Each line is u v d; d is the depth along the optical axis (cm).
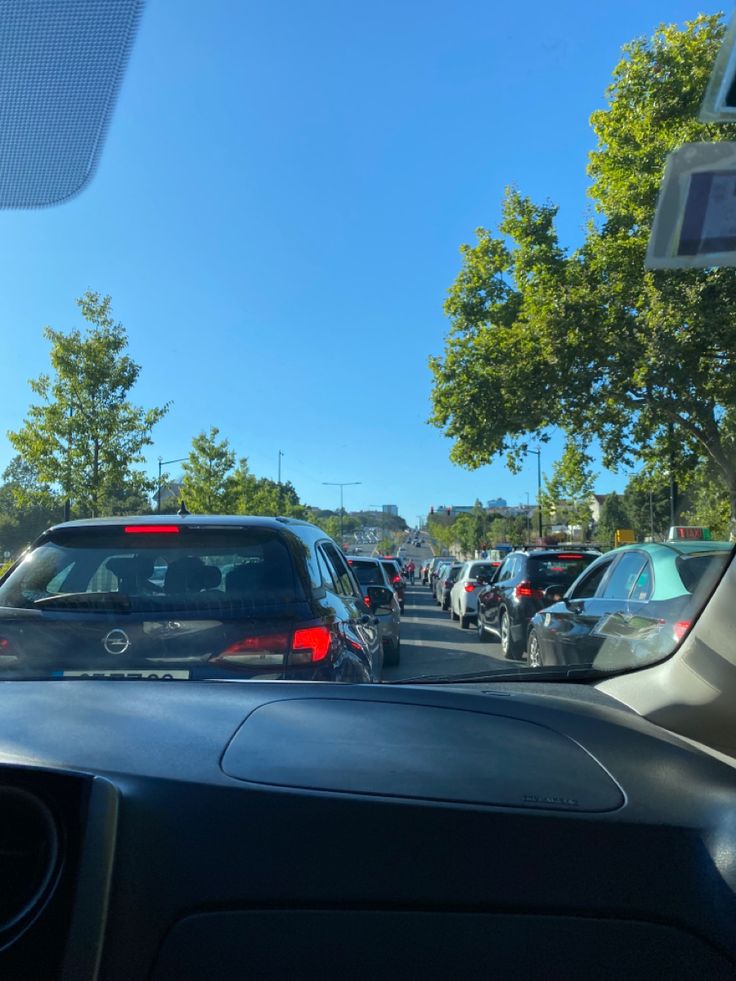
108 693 287
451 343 1927
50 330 2144
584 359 1016
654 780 223
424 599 3344
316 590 444
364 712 270
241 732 244
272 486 6219
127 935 179
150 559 440
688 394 603
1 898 180
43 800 185
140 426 2223
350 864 185
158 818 193
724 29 206
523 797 207
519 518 6350
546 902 179
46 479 2138
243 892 181
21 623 401
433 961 173
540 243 1240
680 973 174
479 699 292
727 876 185
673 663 299
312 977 173
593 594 673
